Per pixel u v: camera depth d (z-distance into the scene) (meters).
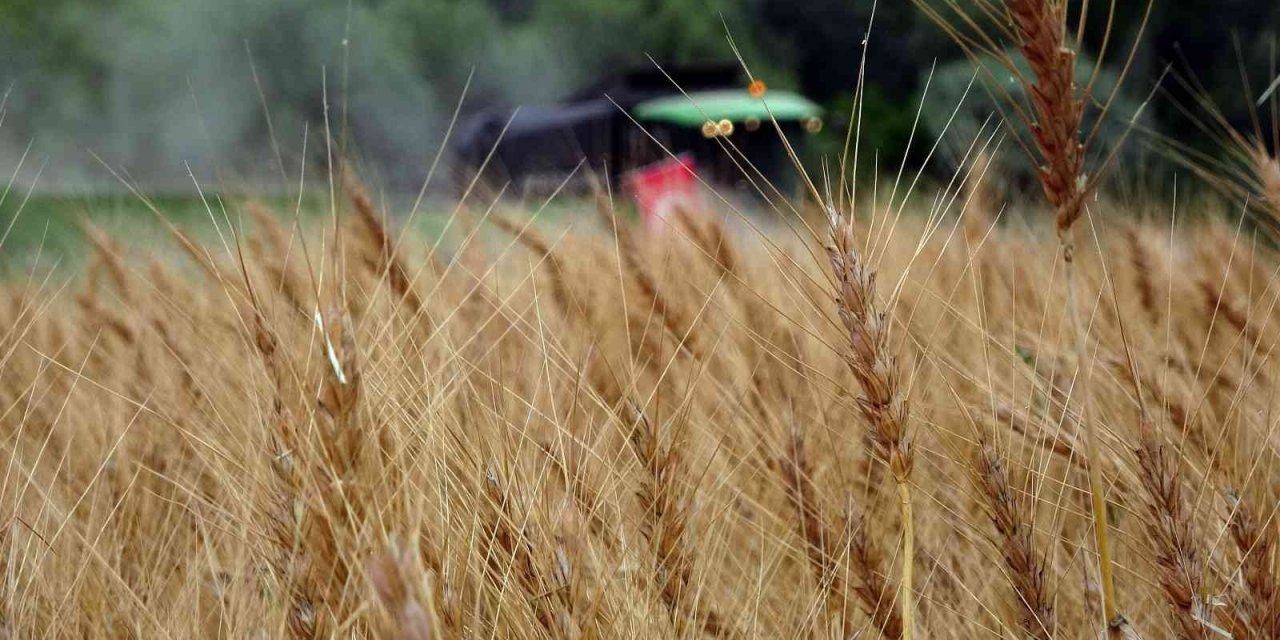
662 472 3.25
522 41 87.56
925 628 4.00
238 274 3.53
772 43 57.84
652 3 82.31
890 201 3.34
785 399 4.36
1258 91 23.70
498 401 3.35
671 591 3.25
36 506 4.29
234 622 3.65
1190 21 24.70
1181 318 4.98
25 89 81.31
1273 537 2.98
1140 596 3.89
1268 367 4.10
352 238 4.16
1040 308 4.86
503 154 37.56
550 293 5.00
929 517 4.29
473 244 4.71
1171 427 3.57
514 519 2.81
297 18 71.31
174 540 4.34
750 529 4.36
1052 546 3.67
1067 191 2.71
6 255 5.39
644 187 5.23
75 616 3.64
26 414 4.18
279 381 2.50
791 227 3.18
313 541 2.40
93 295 5.51
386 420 2.89
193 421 4.14
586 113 34.50
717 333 4.80
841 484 4.02
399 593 1.85
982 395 4.12
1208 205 5.84
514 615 2.84
